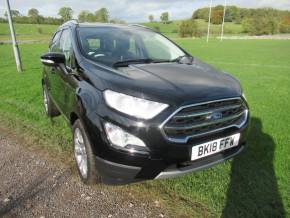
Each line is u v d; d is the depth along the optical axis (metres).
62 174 3.17
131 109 2.32
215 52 23.03
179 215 2.49
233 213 2.50
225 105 2.55
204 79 2.76
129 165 2.35
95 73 2.79
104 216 2.50
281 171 3.19
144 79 2.58
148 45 3.84
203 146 2.47
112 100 2.42
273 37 55.97
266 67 13.20
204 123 2.42
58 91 3.89
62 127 4.50
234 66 13.61
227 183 2.94
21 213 2.54
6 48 23.16
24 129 4.47
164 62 3.38
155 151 2.30
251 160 3.42
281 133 4.35
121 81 2.52
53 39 4.97
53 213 2.54
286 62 15.58
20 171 3.25
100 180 2.84
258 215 2.48
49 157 3.56
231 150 2.81
